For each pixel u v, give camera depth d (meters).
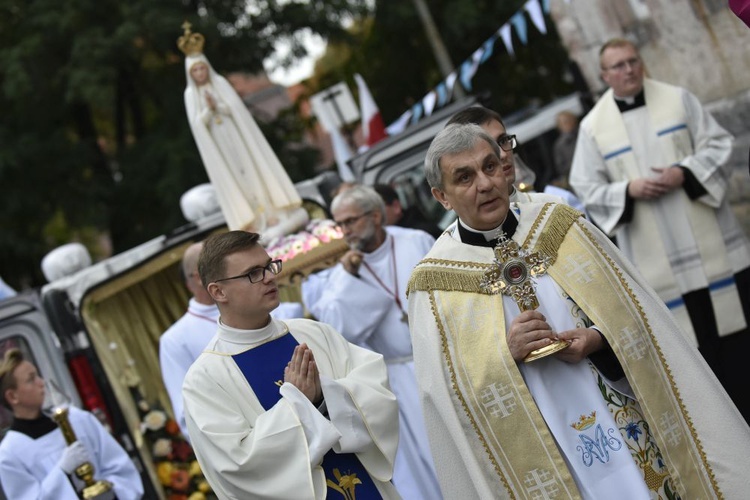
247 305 4.43
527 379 4.07
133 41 16.78
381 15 21.02
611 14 9.28
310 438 4.24
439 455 4.24
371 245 6.32
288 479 4.21
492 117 4.69
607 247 4.17
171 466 8.16
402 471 6.06
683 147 6.76
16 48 17.09
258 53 18.62
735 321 6.69
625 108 6.88
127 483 6.80
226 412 4.38
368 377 4.55
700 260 6.64
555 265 4.11
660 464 4.07
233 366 4.46
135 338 8.45
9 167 17.72
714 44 8.41
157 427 8.16
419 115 12.30
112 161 19.36
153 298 8.59
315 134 22.02
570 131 11.17
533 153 11.73
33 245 18.36
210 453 4.32
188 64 6.94
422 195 9.05
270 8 18.75
